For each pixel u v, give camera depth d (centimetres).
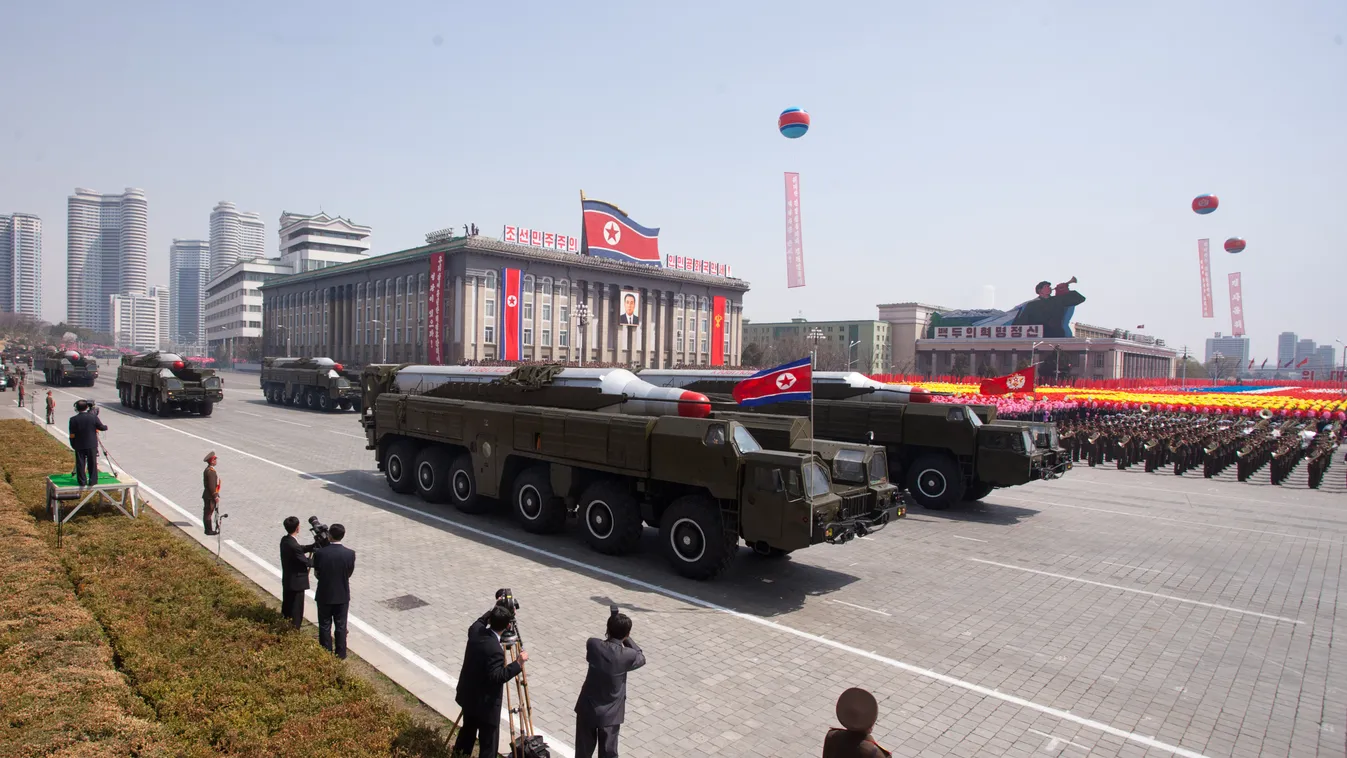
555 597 1009
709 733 657
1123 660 848
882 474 1205
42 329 15925
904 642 888
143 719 600
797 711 704
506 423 1385
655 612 968
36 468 1677
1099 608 1027
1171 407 3747
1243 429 3219
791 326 14962
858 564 1229
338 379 3641
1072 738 670
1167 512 1712
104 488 1243
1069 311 10481
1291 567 1249
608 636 568
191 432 2692
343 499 1616
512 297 6638
